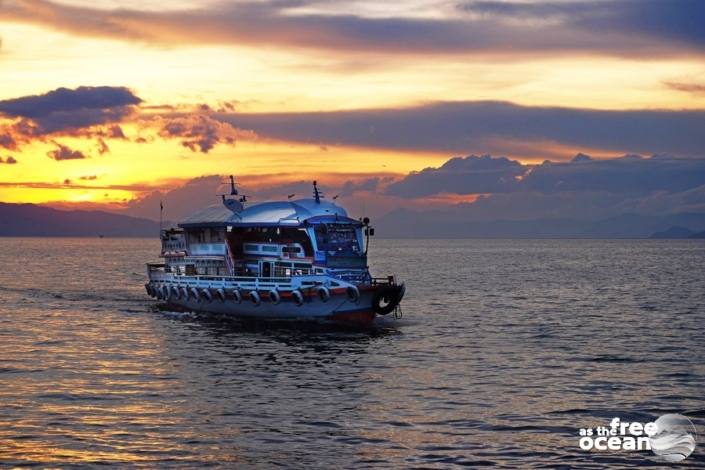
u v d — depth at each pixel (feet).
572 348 166.09
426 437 101.14
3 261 616.39
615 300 279.08
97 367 142.31
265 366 144.05
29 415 108.78
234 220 202.90
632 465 92.68
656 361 150.92
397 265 572.51
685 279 401.90
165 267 231.91
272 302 189.06
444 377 135.44
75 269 491.72
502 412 112.57
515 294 302.86
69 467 89.56
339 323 186.80
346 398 120.06
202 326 192.75
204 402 116.88
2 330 187.73
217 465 90.79
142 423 105.70
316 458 93.15
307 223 193.47
